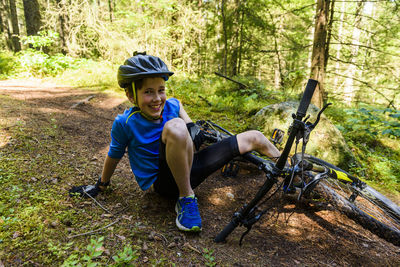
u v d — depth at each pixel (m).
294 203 2.44
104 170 2.07
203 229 1.90
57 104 4.64
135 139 1.88
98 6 11.08
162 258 1.53
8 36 18.92
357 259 1.79
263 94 7.48
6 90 5.31
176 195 2.04
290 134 1.39
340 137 4.11
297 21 11.54
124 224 1.80
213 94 7.38
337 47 13.09
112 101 5.50
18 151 2.54
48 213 1.77
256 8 10.38
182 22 11.20
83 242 1.56
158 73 1.69
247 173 2.97
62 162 2.55
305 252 1.80
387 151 5.00
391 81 8.25
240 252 1.70
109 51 10.12
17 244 1.46
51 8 10.46
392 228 2.10
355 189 2.18
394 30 7.98
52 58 8.21
